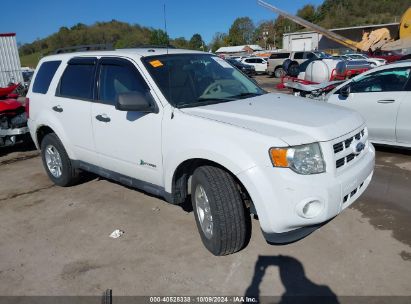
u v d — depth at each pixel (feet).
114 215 14.44
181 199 12.19
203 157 10.52
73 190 17.26
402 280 9.83
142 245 12.19
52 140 16.69
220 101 12.55
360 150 10.85
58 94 16.11
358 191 10.91
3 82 77.51
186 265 11.00
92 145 14.66
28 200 16.47
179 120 11.30
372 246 11.40
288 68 32.12
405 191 15.23
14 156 24.43
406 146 19.07
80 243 12.54
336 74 27.84
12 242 12.87
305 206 9.39
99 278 10.62
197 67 13.78
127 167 13.43
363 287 9.66
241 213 10.45
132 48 15.28
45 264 11.43
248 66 100.42
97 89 14.29
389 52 75.36
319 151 9.66
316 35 200.44
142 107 11.88
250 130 9.88
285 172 9.30
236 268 10.73
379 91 19.79
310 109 11.60
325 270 10.41
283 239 9.85
